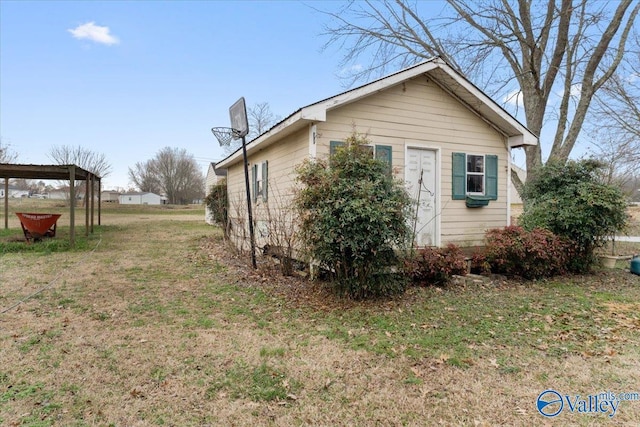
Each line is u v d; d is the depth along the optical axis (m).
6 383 2.88
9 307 4.85
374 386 2.92
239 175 12.38
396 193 5.30
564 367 3.27
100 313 4.67
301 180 5.44
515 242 6.69
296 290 5.89
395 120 7.31
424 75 7.61
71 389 2.81
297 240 5.82
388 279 5.44
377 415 2.52
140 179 57.00
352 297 5.32
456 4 11.62
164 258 8.83
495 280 6.71
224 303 5.22
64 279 6.50
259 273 6.97
